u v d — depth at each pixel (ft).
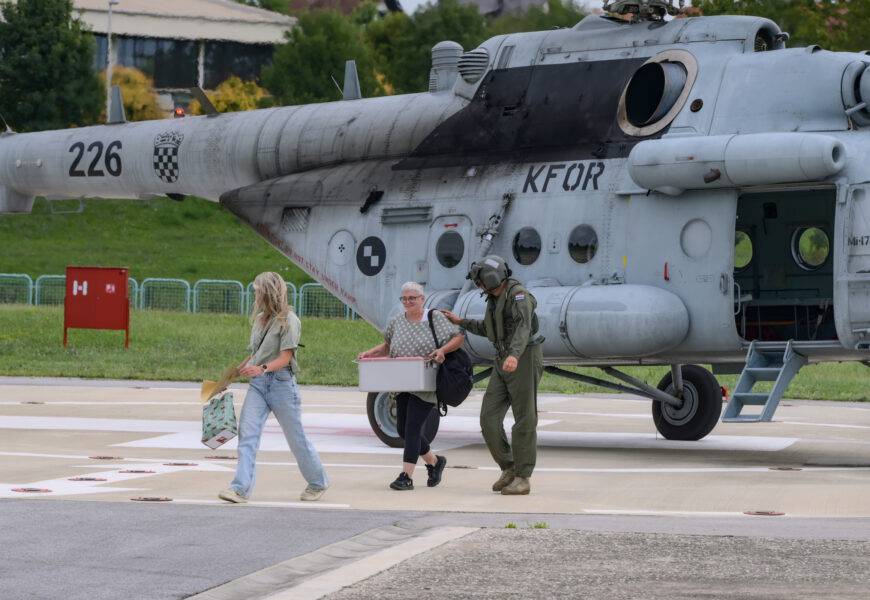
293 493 111.86
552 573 75.46
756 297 158.81
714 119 146.30
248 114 197.98
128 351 310.04
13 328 341.82
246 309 433.89
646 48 156.46
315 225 177.58
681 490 116.06
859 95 140.05
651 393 165.07
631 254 148.15
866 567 77.00
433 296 160.76
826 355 141.18
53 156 220.43
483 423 114.01
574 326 145.69
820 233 155.43
